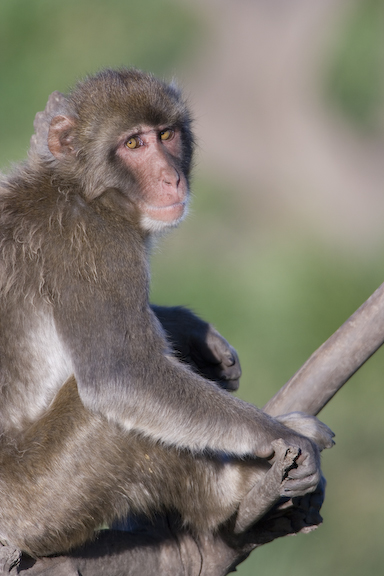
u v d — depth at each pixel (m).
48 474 11.39
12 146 41.53
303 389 12.92
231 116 54.91
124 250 12.16
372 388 31.77
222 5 66.75
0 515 11.39
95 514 11.48
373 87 57.25
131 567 11.80
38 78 44.59
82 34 46.59
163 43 53.94
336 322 32.91
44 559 11.49
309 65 60.22
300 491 11.38
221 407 11.71
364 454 30.16
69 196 12.45
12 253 11.92
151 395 11.60
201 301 33.75
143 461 11.59
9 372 11.84
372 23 56.50
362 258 37.00
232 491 12.05
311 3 68.38
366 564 25.41
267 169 49.91
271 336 32.66
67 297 11.74
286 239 40.03
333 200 47.59
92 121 12.84
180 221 13.20
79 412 11.51
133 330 11.81
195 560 12.23
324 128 55.50
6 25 45.19
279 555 19.91
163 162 13.01
